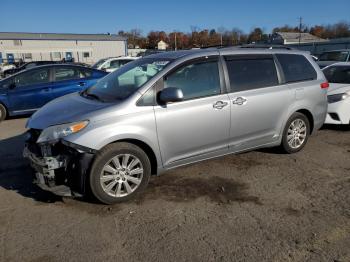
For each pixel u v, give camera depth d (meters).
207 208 3.77
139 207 3.81
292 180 4.48
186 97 4.15
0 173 4.86
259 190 4.20
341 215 3.57
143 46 91.12
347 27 88.56
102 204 3.88
